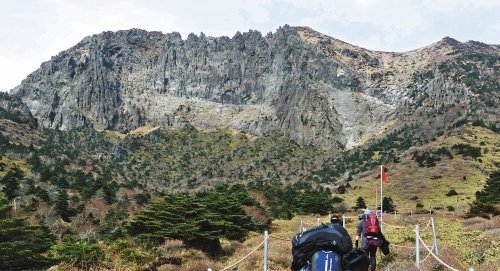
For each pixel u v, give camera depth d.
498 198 65.00
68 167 167.75
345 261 6.55
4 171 131.88
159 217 42.06
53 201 86.19
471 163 147.00
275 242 29.98
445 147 173.00
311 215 77.88
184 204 43.88
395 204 120.19
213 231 39.25
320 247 6.60
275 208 75.31
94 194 114.88
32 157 154.88
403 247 19.17
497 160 154.88
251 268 22.36
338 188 147.38
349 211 103.62
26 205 83.94
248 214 53.22
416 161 160.75
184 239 39.19
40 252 39.84
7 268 34.06
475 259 18.25
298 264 6.71
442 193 124.75
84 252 22.98
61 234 70.56
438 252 18.55
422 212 90.88
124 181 186.62
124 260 24.11
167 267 24.61
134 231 44.09
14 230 38.03
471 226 31.16
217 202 49.12
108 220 82.19
